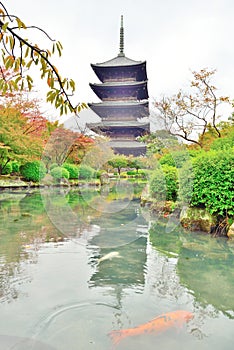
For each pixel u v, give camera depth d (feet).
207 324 6.02
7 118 38.96
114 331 5.72
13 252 10.95
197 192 15.12
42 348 5.17
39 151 40.09
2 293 7.38
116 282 8.14
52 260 10.00
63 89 4.12
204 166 14.87
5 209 22.84
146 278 8.48
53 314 6.33
